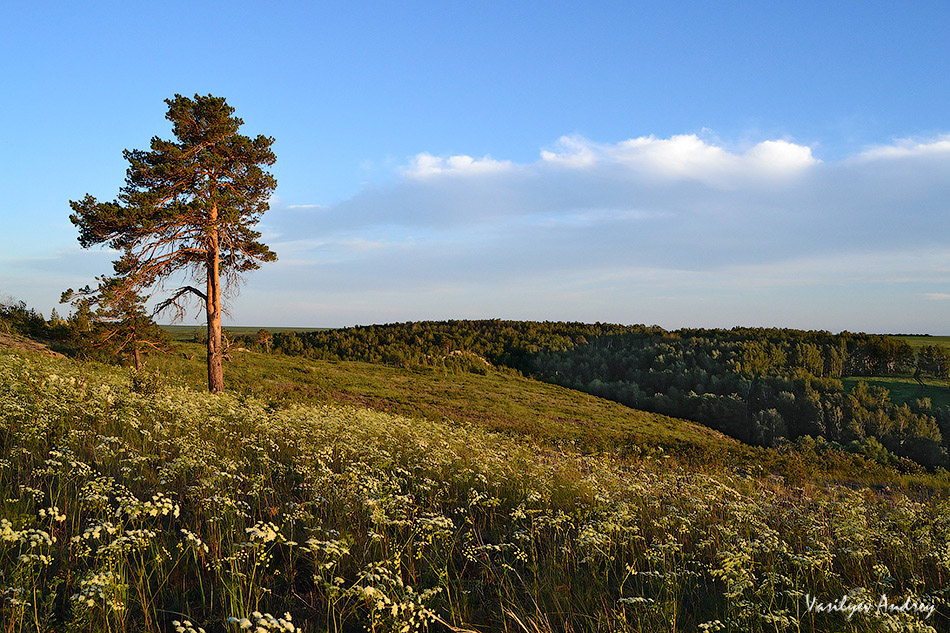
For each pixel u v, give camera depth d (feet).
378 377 202.18
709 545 21.80
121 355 102.89
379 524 19.15
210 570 16.61
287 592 15.94
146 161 75.31
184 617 14.37
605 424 167.53
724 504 29.35
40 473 19.74
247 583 16.07
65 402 33.14
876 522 26.45
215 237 77.20
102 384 47.80
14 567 14.15
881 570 18.20
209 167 76.84
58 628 12.73
